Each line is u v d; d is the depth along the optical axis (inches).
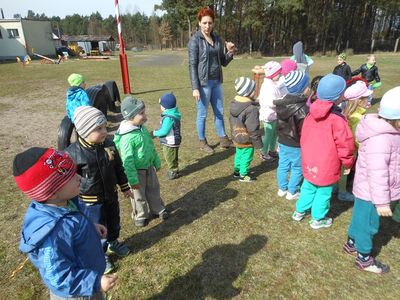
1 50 1386.6
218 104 218.5
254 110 157.0
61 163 62.3
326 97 110.8
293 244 124.3
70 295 62.9
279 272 110.6
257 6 1547.7
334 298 99.5
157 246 125.7
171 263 116.4
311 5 1576.0
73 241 64.5
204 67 202.8
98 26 3993.6
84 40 2222.0
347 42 1676.9
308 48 1772.9
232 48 215.5
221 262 116.1
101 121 93.0
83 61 1177.4
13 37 1374.3
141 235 132.9
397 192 99.1
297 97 137.2
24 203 161.9
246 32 1847.9
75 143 97.7
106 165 100.7
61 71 781.9
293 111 136.7
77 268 63.9
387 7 1588.3
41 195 60.8
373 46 1710.1
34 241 59.5
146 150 125.8
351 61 927.7
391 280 105.7
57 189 62.1
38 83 574.9
